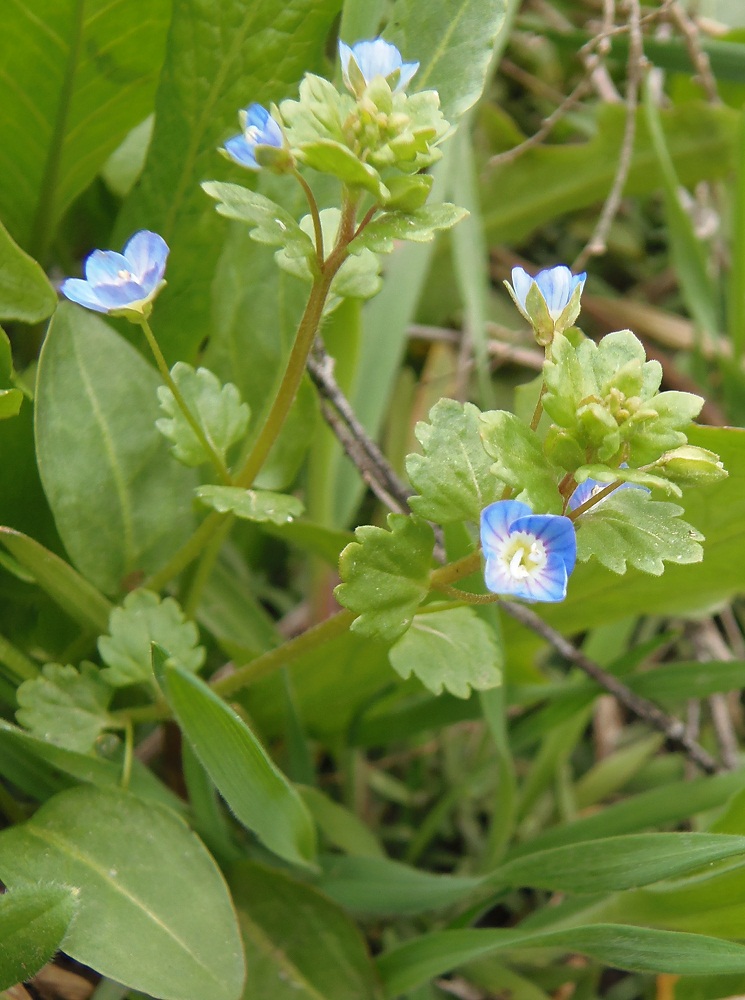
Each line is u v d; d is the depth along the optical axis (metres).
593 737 0.21
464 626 0.13
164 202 0.16
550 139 0.27
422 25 0.14
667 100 0.26
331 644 0.15
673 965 0.12
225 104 0.15
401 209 0.11
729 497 0.14
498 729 0.16
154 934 0.12
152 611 0.14
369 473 0.16
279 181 0.16
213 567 0.17
